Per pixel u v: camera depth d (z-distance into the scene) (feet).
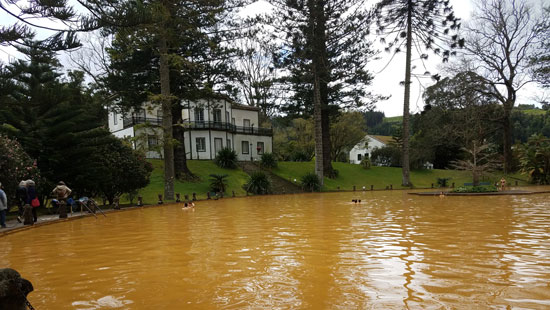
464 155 136.36
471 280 12.79
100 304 11.26
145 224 34.12
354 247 19.53
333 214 38.65
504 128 125.59
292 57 95.04
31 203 38.45
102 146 58.90
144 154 68.64
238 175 105.60
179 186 85.61
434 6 87.25
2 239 27.78
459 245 19.51
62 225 36.37
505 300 10.61
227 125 131.85
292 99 111.96
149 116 114.73
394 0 90.84
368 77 102.22
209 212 45.55
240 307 10.51
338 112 117.39
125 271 15.58
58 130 50.98
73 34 25.31
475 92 122.72
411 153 136.56
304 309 10.19
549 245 19.20
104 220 39.70
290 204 56.54
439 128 133.49
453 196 67.67
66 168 53.36
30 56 26.30
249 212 44.06
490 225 27.43
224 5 73.00
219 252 19.15
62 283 13.97
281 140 190.19
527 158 114.93
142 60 76.89
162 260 17.58
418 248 18.90
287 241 22.04
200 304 10.91
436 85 131.23
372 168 137.08
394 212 39.47
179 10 59.47
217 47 78.54
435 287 12.03
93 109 62.69
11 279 7.44
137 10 25.85
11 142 43.70
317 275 13.94
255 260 16.92
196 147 124.57
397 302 10.61
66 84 61.00
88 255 19.75
